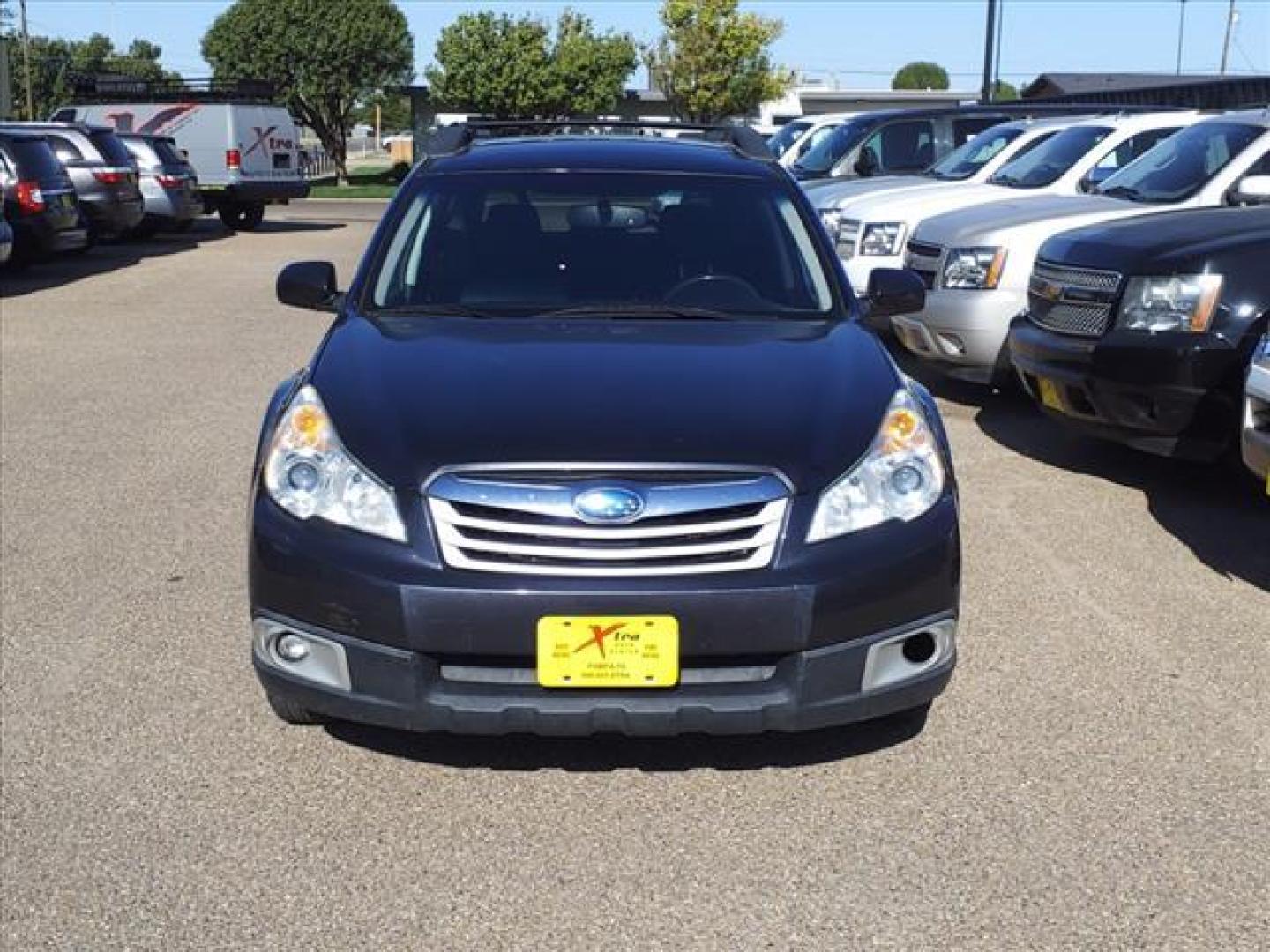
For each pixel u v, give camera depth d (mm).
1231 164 8109
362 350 4074
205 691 4324
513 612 3289
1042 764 3848
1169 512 6316
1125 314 6270
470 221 4891
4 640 4746
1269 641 4770
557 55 41156
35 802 3623
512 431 3500
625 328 4316
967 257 8164
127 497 6605
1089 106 14344
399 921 3113
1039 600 5164
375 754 3896
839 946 3014
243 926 3090
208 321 12812
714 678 3396
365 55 42188
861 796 3668
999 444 7645
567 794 3676
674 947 3016
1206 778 3768
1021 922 3096
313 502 3516
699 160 5250
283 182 25125
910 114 14836
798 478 3432
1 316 13172
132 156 21016
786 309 4594
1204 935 3045
